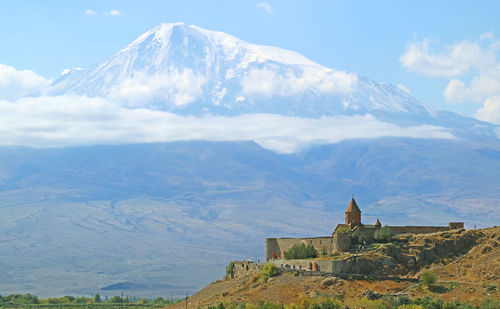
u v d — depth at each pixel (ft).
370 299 592.60
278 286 651.25
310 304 581.53
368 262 654.94
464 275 630.33
